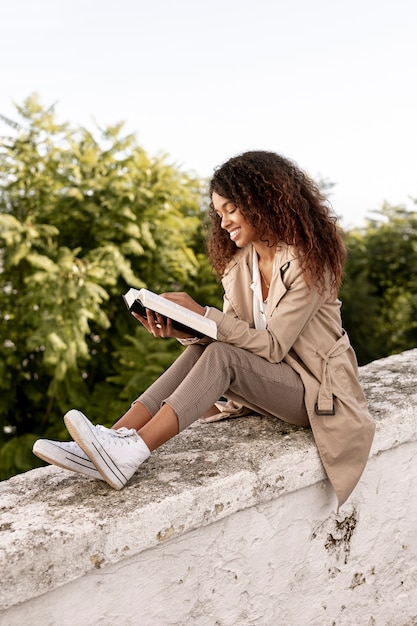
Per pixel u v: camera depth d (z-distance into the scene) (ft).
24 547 5.39
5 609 5.32
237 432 7.73
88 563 5.69
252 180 7.19
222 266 8.17
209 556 6.66
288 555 7.39
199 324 6.77
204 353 6.86
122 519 5.87
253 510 6.97
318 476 7.36
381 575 8.52
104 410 19.85
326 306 7.50
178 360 7.35
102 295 19.16
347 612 8.18
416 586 8.97
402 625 8.86
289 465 7.09
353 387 7.55
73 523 5.76
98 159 20.54
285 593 7.45
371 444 7.38
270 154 7.42
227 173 7.30
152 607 6.29
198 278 21.98
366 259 27.68
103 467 6.15
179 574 6.45
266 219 7.19
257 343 7.00
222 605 6.87
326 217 7.41
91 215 20.51
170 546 6.33
